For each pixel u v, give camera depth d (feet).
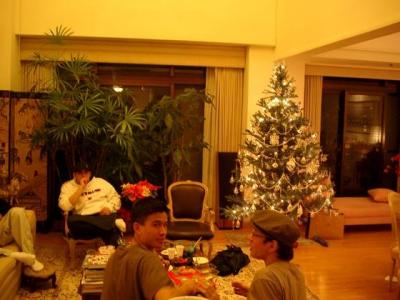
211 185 20.13
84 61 16.93
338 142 22.81
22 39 18.31
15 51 17.84
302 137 15.17
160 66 19.95
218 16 18.93
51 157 17.42
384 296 12.22
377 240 18.10
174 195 15.06
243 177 16.06
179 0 18.58
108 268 5.45
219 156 19.39
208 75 20.10
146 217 5.42
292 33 17.51
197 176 20.61
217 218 19.69
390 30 12.30
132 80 19.74
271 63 19.74
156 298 4.83
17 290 11.16
